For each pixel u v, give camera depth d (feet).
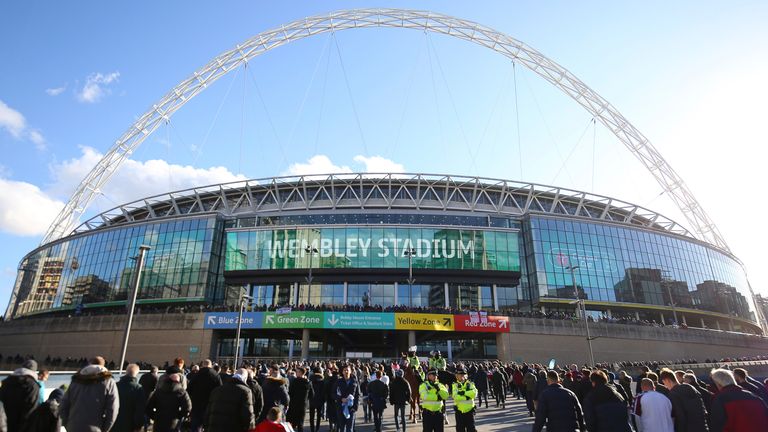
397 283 216.95
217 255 225.15
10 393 24.73
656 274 237.86
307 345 169.78
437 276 213.87
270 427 23.18
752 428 23.59
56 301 245.45
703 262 261.24
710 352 202.49
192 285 214.69
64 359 184.14
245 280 217.56
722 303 257.34
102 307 225.97
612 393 27.25
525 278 226.17
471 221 238.27
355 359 164.76
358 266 213.05
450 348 203.51
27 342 198.80
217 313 173.06
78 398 25.49
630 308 226.38
